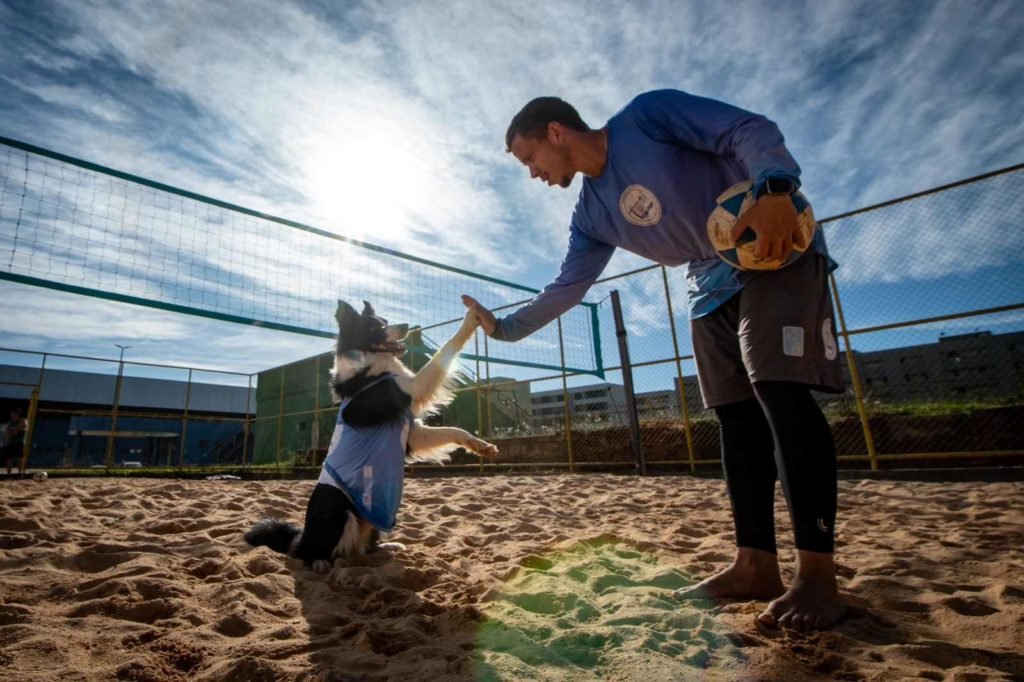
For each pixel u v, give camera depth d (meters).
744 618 1.60
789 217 1.41
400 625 1.60
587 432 9.80
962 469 5.89
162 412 31.19
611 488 6.00
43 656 1.34
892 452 7.08
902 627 1.56
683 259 1.98
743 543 1.86
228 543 2.83
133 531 3.16
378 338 3.23
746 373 1.89
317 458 13.48
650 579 2.10
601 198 1.99
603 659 1.34
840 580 2.05
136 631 1.55
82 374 29.72
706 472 7.59
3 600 1.83
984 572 2.09
